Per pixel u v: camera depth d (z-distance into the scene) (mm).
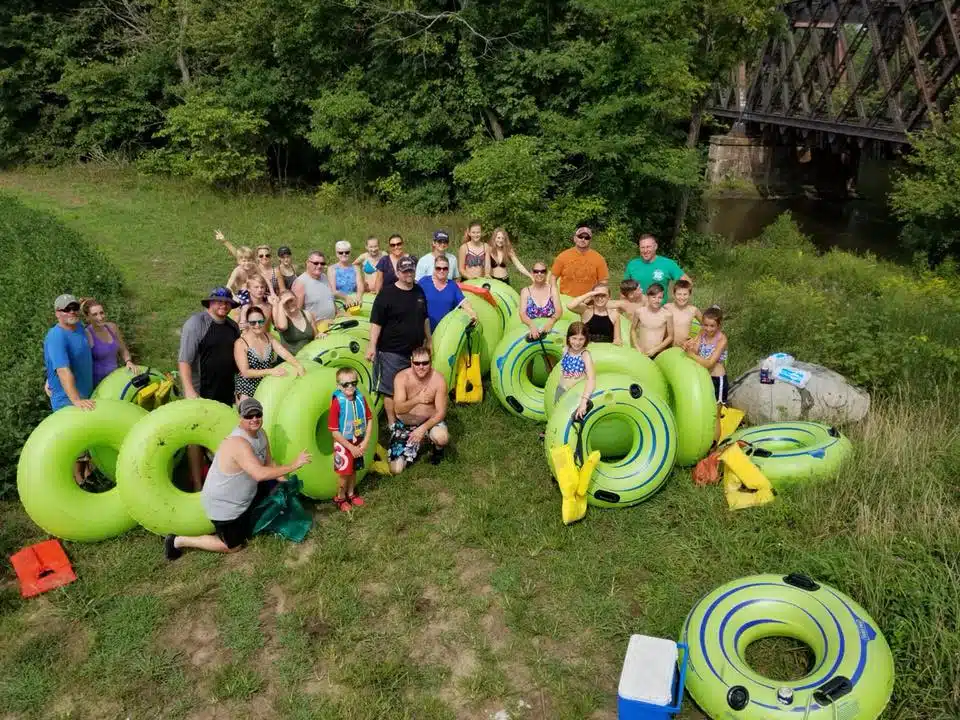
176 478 6828
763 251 21156
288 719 4609
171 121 23234
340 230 18047
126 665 4973
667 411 6680
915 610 4965
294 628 5258
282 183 25203
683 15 18031
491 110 21828
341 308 9852
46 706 4703
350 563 5902
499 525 6324
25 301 10445
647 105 17953
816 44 39000
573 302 8047
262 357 6965
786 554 5848
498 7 20812
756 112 43656
